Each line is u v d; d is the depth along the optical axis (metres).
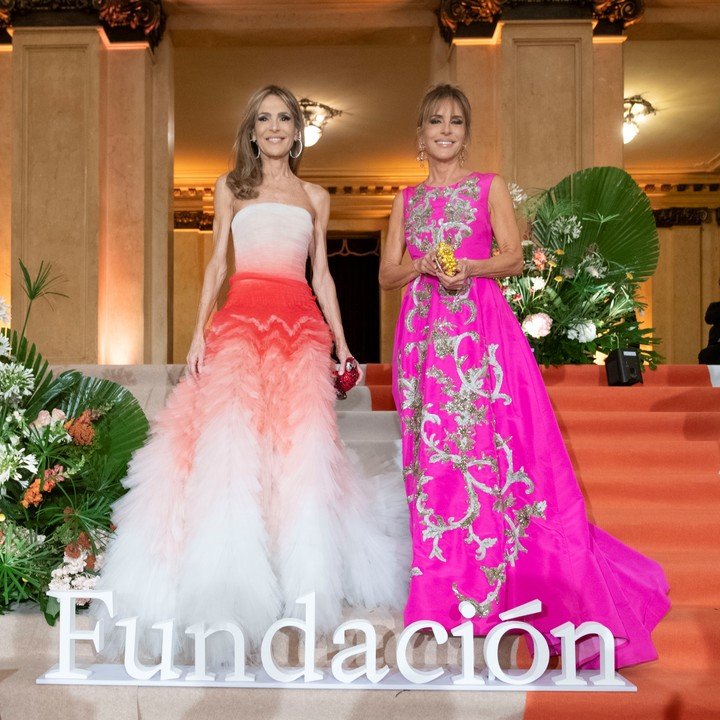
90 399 3.53
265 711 2.58
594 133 7.43
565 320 5.35
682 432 4.27
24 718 2.60
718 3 7.70
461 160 3.27
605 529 3.51
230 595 2.62
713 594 3.21
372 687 2.60
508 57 7.26
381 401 4.77
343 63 9.52
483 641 2.86
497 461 2.95
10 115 7.60
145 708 2.59
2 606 3.08
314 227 3.34
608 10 7.39
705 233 13.40
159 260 7.66
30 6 7.28
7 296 7.48
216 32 7.94
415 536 2.88
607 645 2.66
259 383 2.92
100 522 3.13
